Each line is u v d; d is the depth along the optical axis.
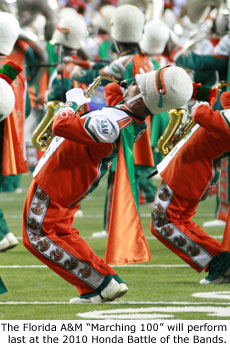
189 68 20.98
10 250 18.92
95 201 30.95
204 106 13.33
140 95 12.33
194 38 21.30
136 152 19.27
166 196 14.45
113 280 12.95
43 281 14.95
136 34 19.73
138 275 15.64
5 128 17.50
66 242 12.97
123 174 12.26
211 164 14.14
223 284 14.67
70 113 12.20
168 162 14.34
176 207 14.48
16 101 18.78
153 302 13.07
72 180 12.49
